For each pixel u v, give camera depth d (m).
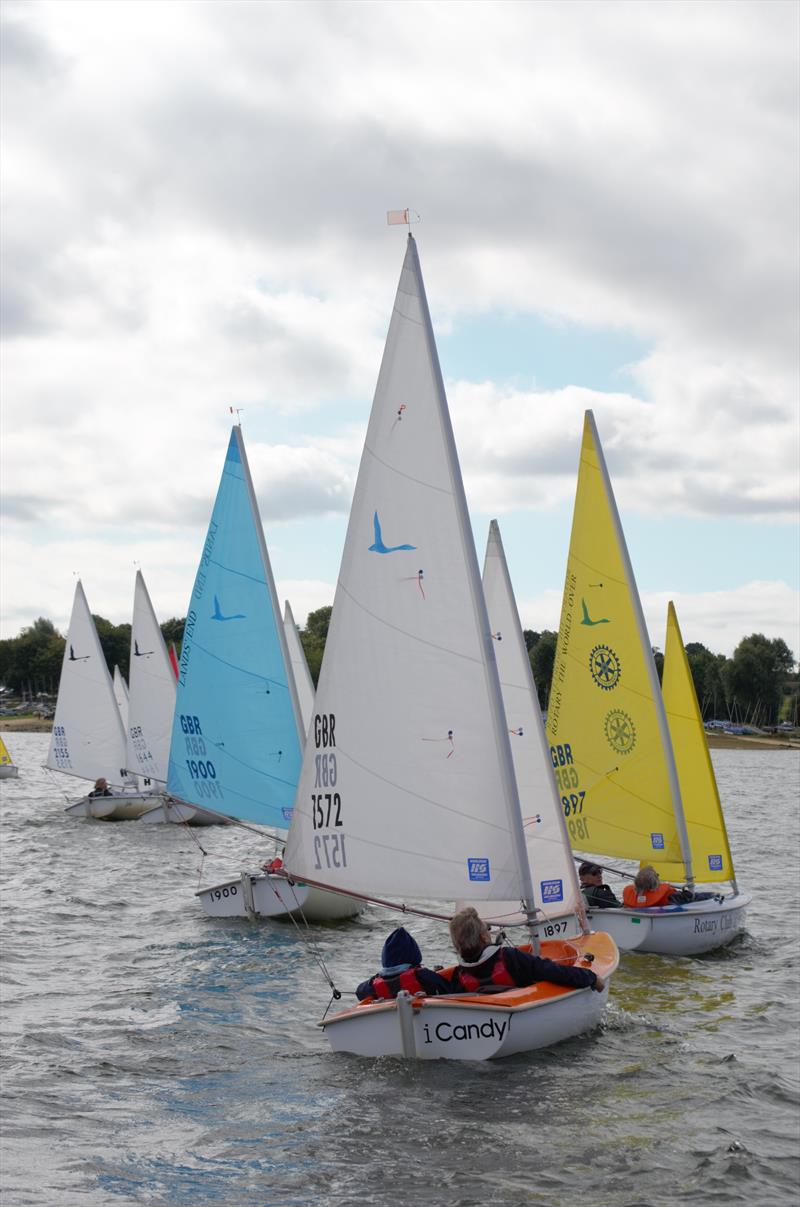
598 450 20.42
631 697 19.92
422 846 12.91
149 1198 8.89
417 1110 10.66
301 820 13.63
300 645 38.41
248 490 23.05
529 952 13.45
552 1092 11.17
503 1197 8.97
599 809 20.08
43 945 18.64
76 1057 12.41
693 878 19.64
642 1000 15.13
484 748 12.68
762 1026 13.91
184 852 33.16
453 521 12.90
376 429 13.25
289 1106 10.80
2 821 41.94
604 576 20.22
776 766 96.81
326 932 20.05
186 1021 13.91
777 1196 9.12
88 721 45.22
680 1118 10.65
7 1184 9.10
